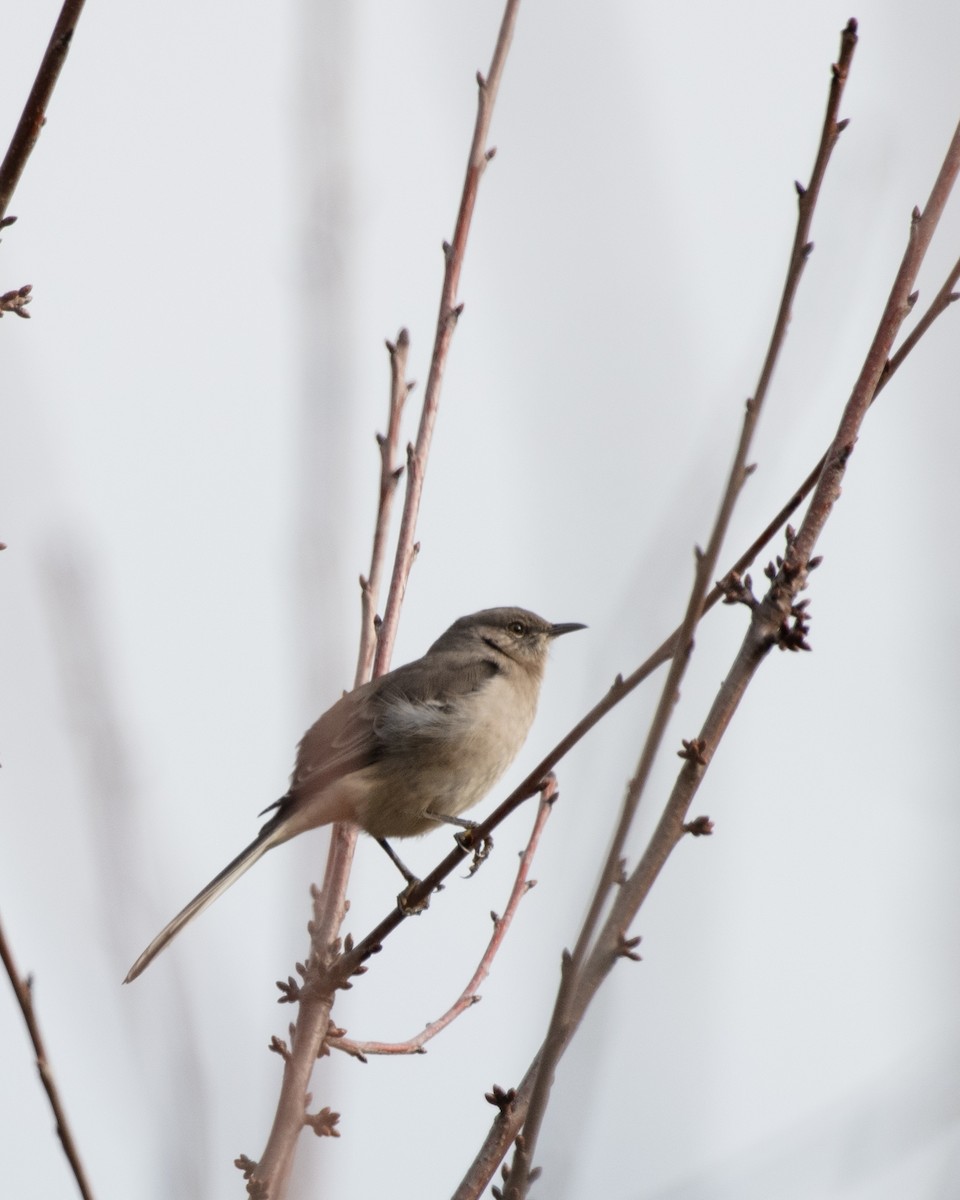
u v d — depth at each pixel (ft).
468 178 34.94
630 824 20.04
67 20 25.58
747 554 24.66
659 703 20.17
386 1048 29.66
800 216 21.22
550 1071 20.06
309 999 29.37
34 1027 22.68
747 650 23.20
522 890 32.40
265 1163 24.99
